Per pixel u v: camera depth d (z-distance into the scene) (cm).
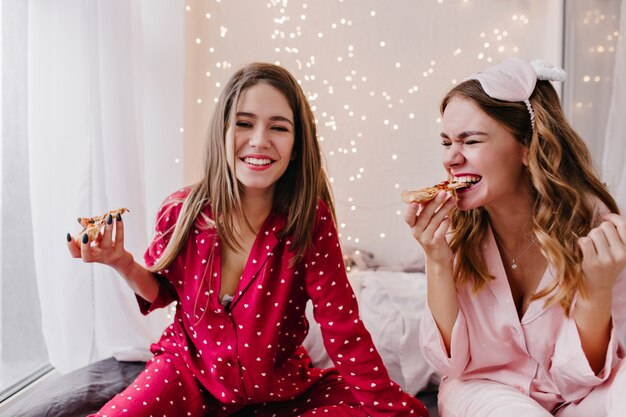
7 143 148
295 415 129
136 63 182
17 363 155
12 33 147
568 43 219
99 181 158
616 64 170
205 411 127
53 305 156
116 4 165
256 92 114
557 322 114
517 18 245
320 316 125
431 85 250
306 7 248
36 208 150
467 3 246
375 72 251
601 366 112
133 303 177
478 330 121
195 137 246
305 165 122
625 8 167
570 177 112
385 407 118
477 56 248
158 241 129
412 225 115
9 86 147
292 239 121
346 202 255
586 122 204
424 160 253
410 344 161
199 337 124
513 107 108
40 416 126
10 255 151
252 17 247
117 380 148
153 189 199
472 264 121
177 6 202
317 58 250
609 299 105
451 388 125
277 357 130
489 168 109
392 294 178
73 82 153
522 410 103
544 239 109
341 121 253
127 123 169
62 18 151
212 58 246
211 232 122
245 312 120
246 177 115
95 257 111
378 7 248
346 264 224
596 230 101
